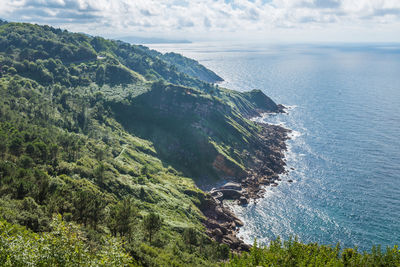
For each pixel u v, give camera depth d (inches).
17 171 3868.1
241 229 5487.2
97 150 6363.2
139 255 2620.6
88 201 3186.5
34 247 1449.3
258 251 2281.0
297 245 2294.5
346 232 5187.0
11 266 1371.8
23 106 6924.2
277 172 7642.7
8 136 4980.3
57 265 1453.0
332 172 7377.0
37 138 5310.0
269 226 5526.6
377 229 5211.6
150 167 7071.9
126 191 5108.3
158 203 5300.2
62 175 4394.7
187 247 3956.7
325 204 6063.0
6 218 2361.0
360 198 6176.2
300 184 6934.1
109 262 1520.7
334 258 2170.3
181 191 6378.0
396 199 6072.8
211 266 3449.8
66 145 5728.3
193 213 5570.9
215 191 6786.4
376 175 7091.5
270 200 6373.0
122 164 6412.4
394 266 2041.1
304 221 5575.8
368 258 2186.3
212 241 4650.6
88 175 4896.7
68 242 1545.3
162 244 3609.7
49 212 2945.4
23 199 3166.8
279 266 2103.8
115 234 3043.8
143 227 3540.8
